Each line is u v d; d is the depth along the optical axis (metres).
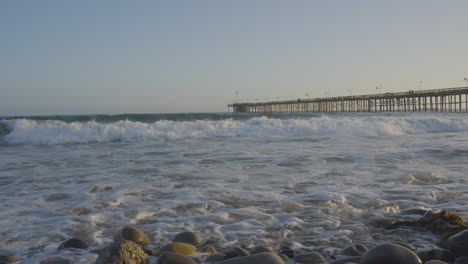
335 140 12.28
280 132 14.99
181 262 2.71
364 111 63.03
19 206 4.48
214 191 5.21
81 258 2.97
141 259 2.78
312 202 4.62
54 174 6.60
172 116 24.28
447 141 11.49
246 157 8.50
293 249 3.17
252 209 4.34
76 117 22.80
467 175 6.21
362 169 6.83
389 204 4.50
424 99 51.69
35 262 2.88
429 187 5.37
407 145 10.38
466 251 2.89
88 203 4.62
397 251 2.66
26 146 11.62
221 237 3.48
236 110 99.19
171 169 7.05
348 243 3.33
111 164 7.72
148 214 4.17
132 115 24.42
